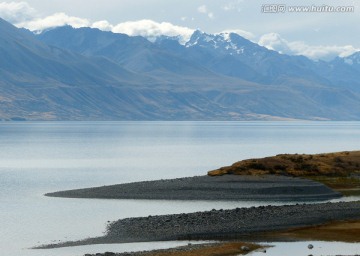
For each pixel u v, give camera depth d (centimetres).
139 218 18488
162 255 13388
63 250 14650
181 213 19712
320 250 14250
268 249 14325
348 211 19650
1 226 17825
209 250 14012
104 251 14462
